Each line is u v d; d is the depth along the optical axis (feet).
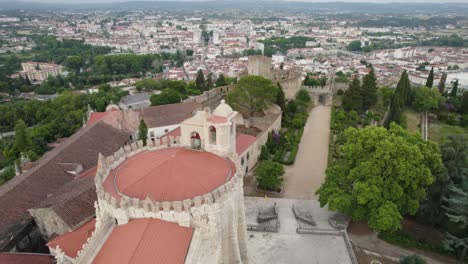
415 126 429.38
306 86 583.58
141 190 134.72
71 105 527.81
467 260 208.03
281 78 554.46
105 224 130.31
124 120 369.50
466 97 461.78
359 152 220.43
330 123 442.91
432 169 218.79
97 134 305.53
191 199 128.16
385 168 210.18
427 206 232.53
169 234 123.95
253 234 219.41
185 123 169.07
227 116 167.63
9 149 396.78
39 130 411.13
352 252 200.34
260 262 195.52
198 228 128.06
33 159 354.74
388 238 220.02
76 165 253.24
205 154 162.61
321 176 307.37
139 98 588.50
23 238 184.85
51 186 230.07
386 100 524.52
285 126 435.12
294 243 211.20
